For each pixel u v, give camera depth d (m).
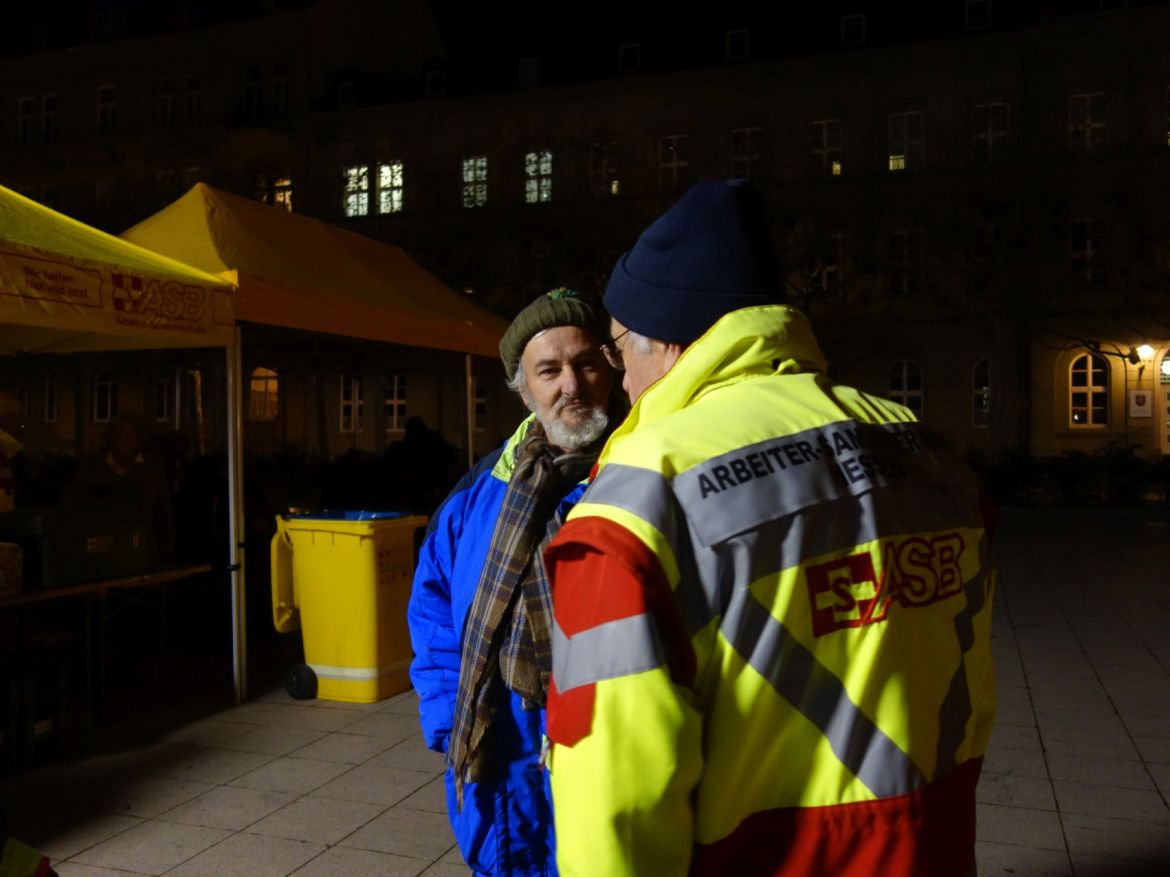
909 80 28.11
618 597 1.04
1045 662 6.36
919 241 27.39
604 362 1.97
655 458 1.10
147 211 33.22
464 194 30.28
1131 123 26.03
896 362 28.38
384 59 35.69
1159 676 5.96
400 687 5.63
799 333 1.27
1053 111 26.62
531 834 1.76
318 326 5.98
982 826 3.70
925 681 1.16
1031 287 24.88
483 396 31.53
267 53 34.75
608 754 1.02
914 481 1.21
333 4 34.31
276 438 32.62
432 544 2.02
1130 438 26.16
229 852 3.51
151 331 4.78
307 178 33.44
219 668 6.43
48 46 37.97
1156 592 8.96
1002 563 11.01
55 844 3.58
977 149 27.48
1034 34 26.72
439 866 3.39
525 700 1.72
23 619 4.44
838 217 26.73
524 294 27.17
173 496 7.46
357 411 32.47
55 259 4.27
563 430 1.92
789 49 30.19
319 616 5.49
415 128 32.50
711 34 31.38
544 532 1.77
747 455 1.11
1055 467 18.34
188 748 4.70
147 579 5.04
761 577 1.07
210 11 36.16
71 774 4.34
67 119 36.88
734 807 1.08
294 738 4.83
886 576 1.13
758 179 29.05
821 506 1.11
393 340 6.73
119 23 37.22
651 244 1.29
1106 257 24.62
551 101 31.36
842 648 1.10
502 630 1.76
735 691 1.07
